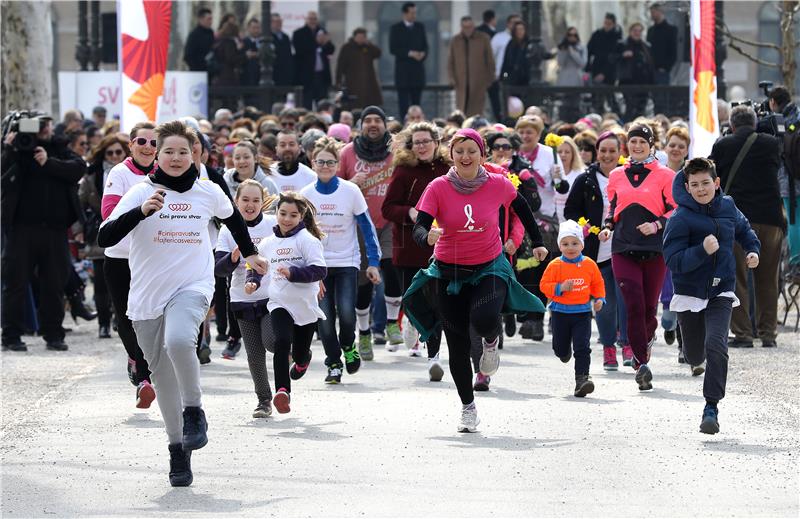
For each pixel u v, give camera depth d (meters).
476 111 64.06
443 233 21.66
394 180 28.27
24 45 52.84
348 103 64.31
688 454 20.28
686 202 22.44
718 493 17.86
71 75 57.81
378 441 21.39
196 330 18.31
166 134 18.58
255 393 26.28
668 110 63.53
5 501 17.75
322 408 24.55
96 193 35.47
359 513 16.91
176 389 18.67
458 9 132.62
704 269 22.28
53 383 28.52
